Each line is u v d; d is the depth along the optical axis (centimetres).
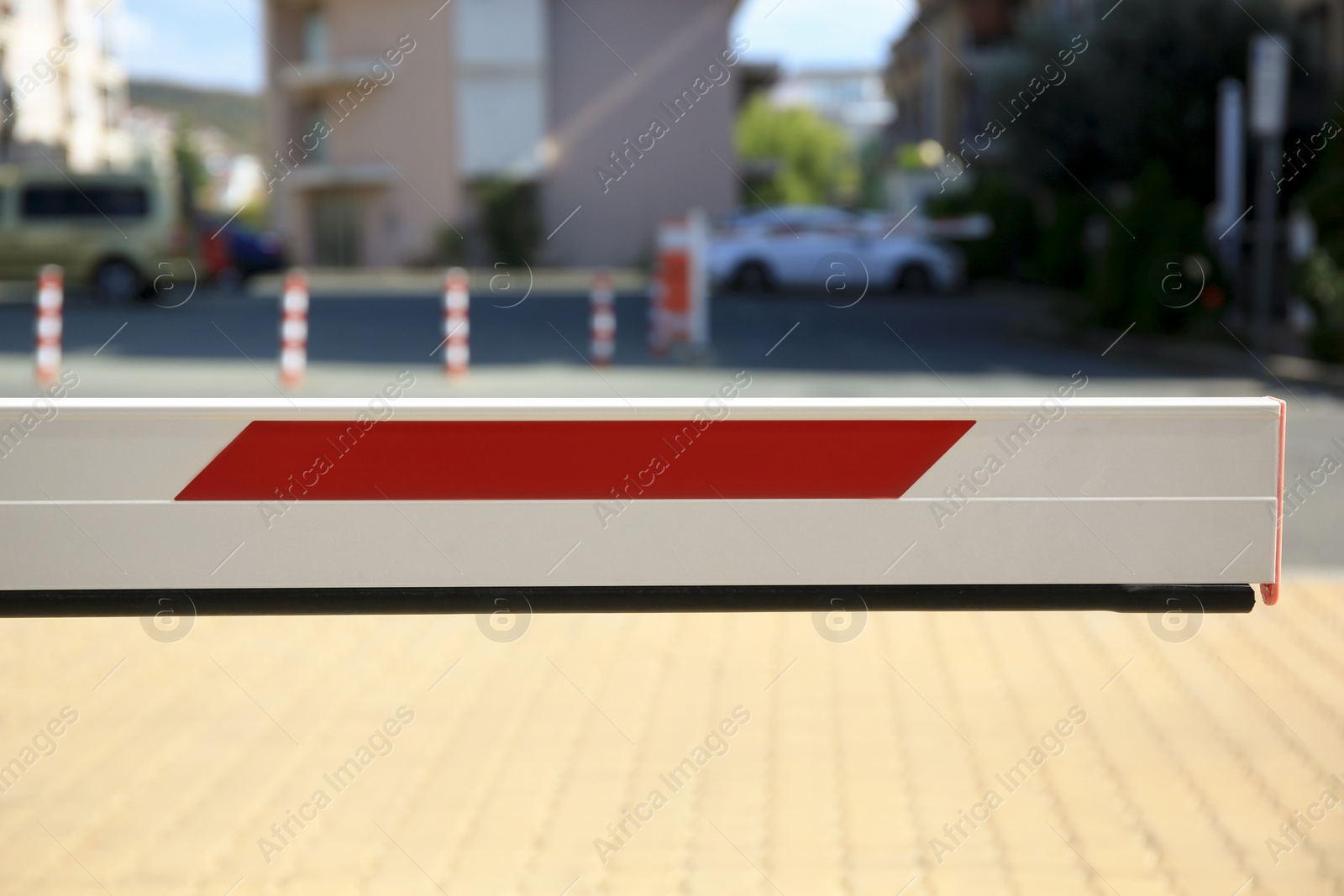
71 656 569
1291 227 1925
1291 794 430
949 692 524
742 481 296
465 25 3816
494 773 448
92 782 441
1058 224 2797
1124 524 299
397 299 2645
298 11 4016
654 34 3878
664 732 484
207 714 502
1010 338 2009
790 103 7038
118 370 1458
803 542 296
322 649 579
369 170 3888
